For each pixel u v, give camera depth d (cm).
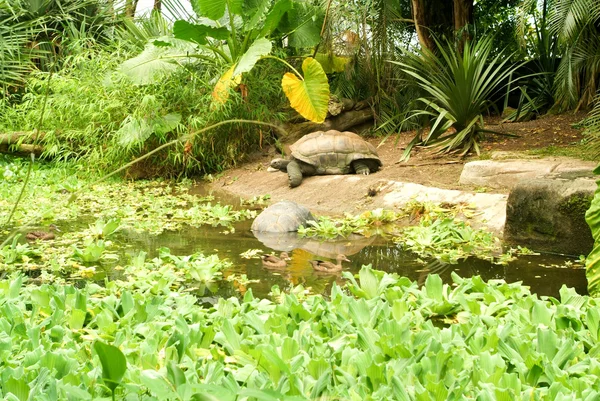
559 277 459
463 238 598
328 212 790
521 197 575
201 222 729
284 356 245
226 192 1002
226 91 868
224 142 1139
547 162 736
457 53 949
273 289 382
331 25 1153
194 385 177
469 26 1192
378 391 209
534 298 334
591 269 366
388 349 246
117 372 181
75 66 1188
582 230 536
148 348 251
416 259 528
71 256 528
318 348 252
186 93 1059
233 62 977
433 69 964
